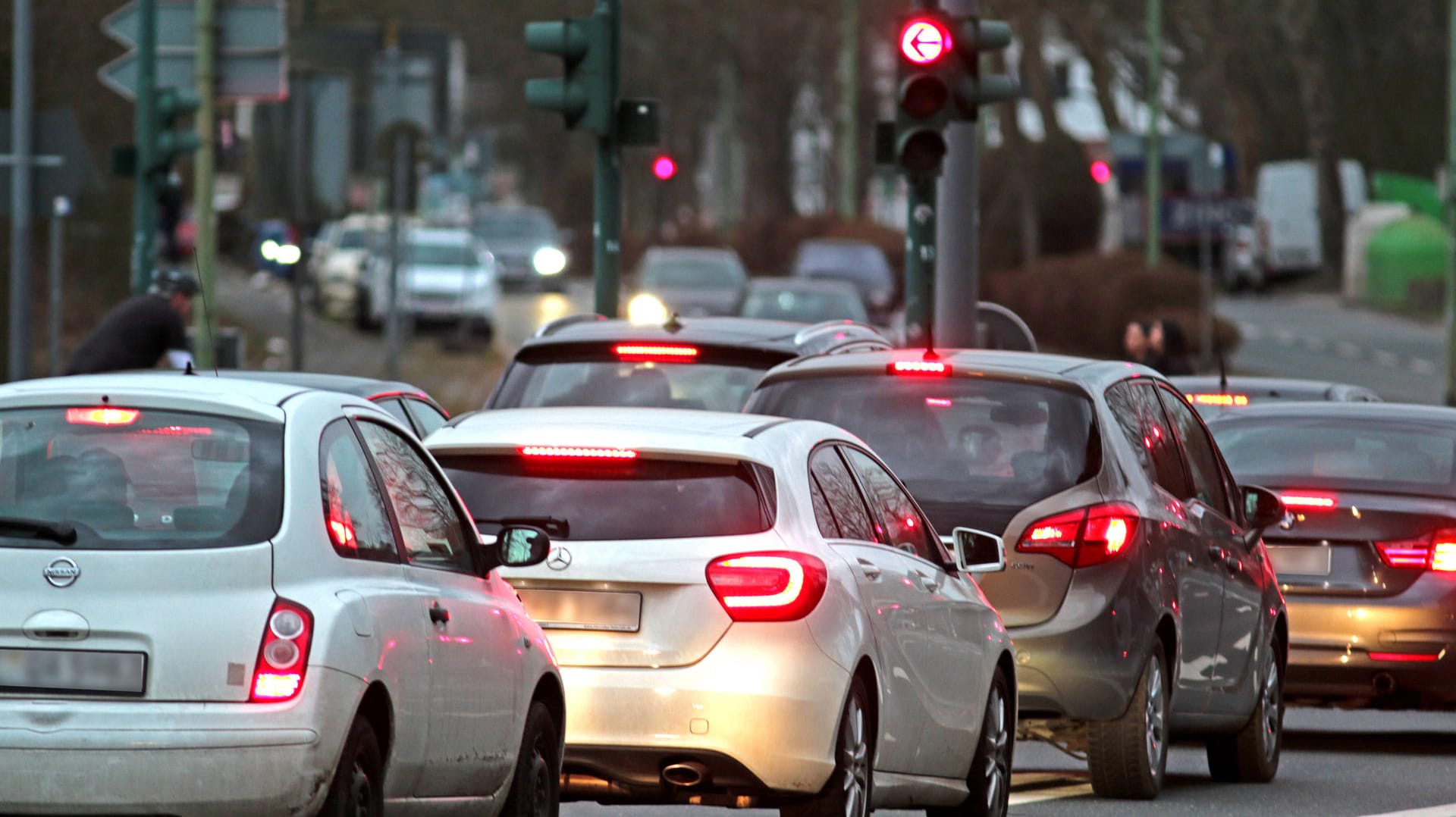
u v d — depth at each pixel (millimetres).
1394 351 161125
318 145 72938
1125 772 32000
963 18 51531
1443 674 38188
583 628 24750
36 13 102000
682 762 24438
